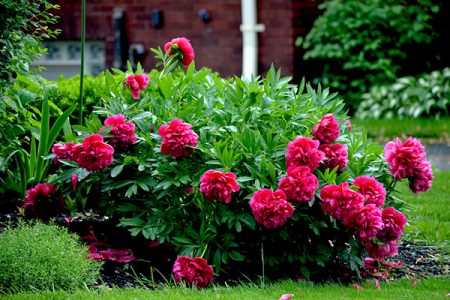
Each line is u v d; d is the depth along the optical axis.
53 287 4.85
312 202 5.22
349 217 5.24
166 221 5.56
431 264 5.90
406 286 5.32
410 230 6.59
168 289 5.00
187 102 6.02
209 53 14.02
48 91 6.89
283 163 5.54
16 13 5.99
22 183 6.39
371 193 5.37
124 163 5.57
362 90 14.57
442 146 11.66
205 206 5.47
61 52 14.45
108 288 5.01
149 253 5.82
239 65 13.91
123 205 5.67
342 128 5.92
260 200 5.14
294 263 5.61
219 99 5.95
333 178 5.35
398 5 14.64
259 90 5.83
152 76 6.21
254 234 5.57
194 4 13.98
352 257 5.52
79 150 5.40
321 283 5.49
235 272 5.60
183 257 5.18
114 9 14.05
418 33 14.58
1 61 5.97
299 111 5.83
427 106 14.03
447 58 15.26
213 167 5.54
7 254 4.97
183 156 5.57
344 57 14.31
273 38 13.84
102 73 7.32
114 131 5.57
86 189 5.95
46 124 6.27
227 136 5.64
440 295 5.01
